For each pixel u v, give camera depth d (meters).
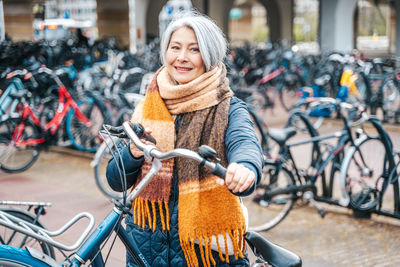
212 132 1.83
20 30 21.81
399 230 4.37
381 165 4.64
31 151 7.25
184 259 1.95
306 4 35.56
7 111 6.24
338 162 4.69
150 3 25.47
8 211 2.67
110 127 1.89
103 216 4.63
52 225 4.34
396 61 11.82
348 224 4.52
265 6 31.45
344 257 3.83
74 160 6.82
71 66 8.26
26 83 6.95
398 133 8.46
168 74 1.97
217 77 1.88
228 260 1.87
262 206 4.81
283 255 2.01
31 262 1.77
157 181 1.88
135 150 1.90
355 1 20.53
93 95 6.91
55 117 6.52
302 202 4.64
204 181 1.83
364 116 4.52
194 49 1.89
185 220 1.82
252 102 9.35
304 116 4.70
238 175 1.55
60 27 17.25
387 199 5.13
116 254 3.71
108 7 24.80
